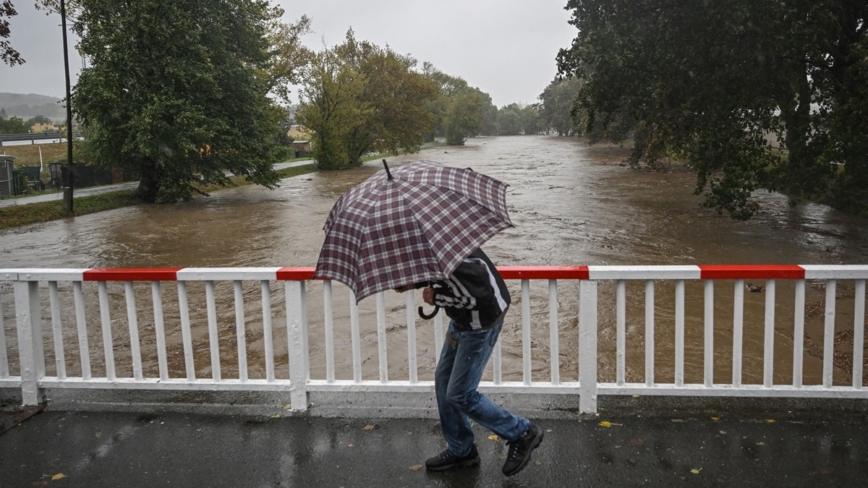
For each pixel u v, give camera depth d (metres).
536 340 7.44
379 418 4.41
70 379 4.73
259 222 19.64
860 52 12.99
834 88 15.48
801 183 15.34
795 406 4.39
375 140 49.22
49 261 14.24
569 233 15.33
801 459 3.70
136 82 22.75
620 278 4.21
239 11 27.83
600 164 40.78
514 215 18.56
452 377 3.43
